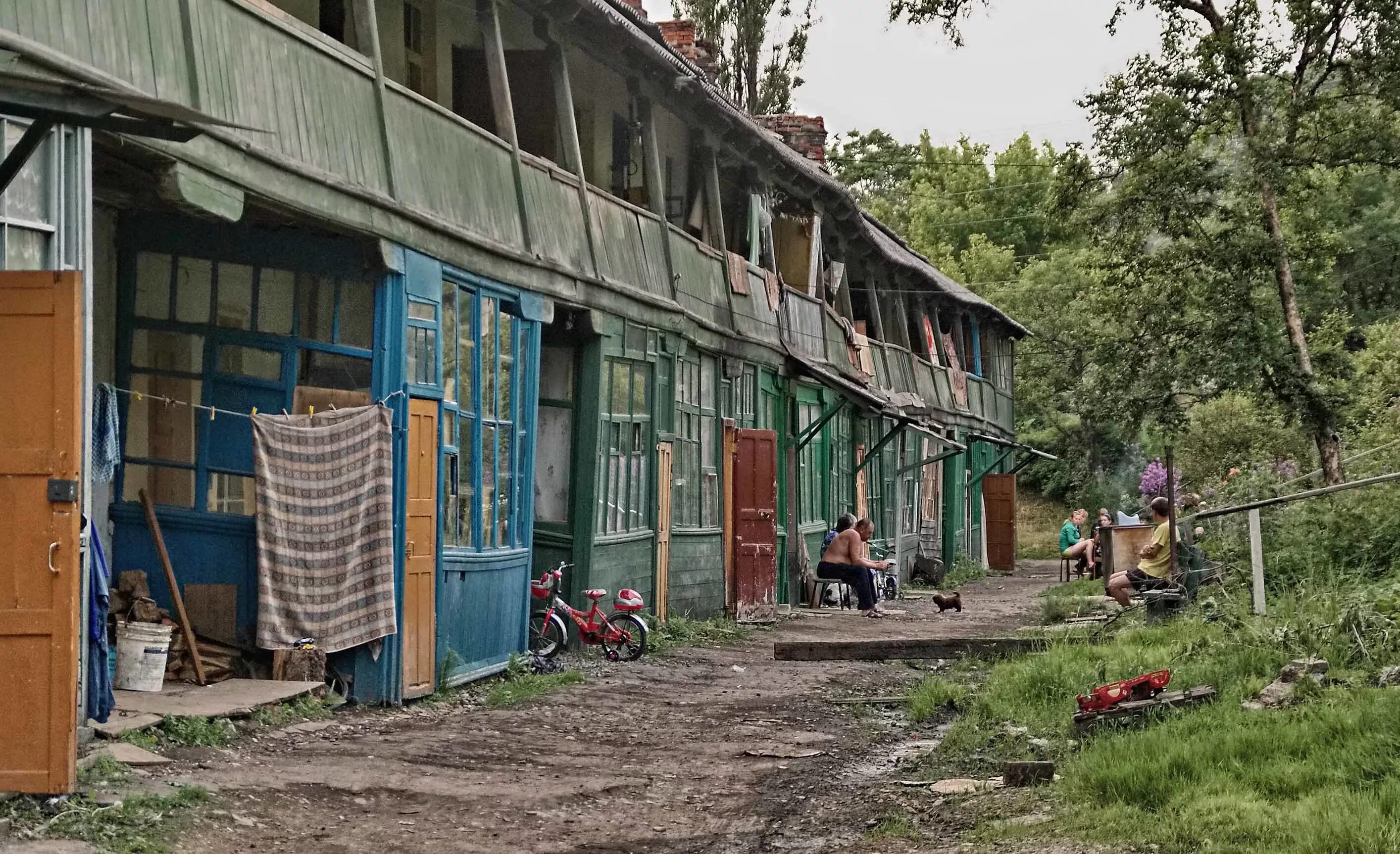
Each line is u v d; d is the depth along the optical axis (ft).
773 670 49.83
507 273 44.32
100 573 28.04
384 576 37.22
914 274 106.32
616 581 55.06
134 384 36.58
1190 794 23.13
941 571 104.73
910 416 90.53
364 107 36.91
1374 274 164.86
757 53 130.00
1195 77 83.61
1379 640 33.68
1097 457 165.68
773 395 77.25
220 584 36.04
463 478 42.42
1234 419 123.95
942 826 24.67
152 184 31.37
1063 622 61.21
